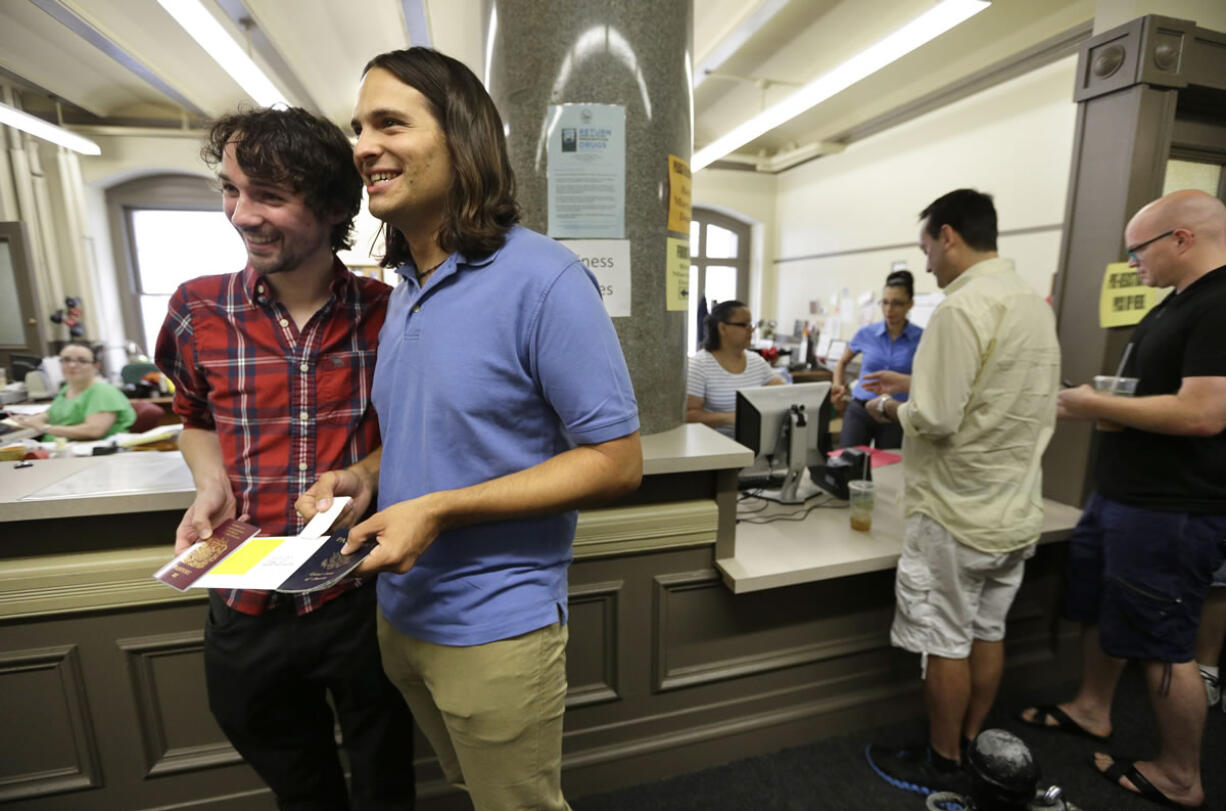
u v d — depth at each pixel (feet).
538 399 2.64
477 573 2.63
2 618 3.91
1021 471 4.58
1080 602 5.52
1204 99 6.26
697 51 14.56
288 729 3.50
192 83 16.51
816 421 6.71
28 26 13.43
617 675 5.05
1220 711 6.22
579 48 4.43
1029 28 13.04
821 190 21.43
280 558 2.53
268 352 3.18
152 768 4.39
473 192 2.50
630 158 4.65
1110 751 5.60
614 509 4.80
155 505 3.85
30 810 4.25
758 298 25.13
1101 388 5.05
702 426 5.46
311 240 2.99
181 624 4.25
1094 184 6.27
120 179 19.85
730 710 5.45
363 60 15.44
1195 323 4.42
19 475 4.15
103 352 17.02
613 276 4.73
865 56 10.67
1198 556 4.60
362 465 3.28
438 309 2.57
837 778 5.31
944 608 4.88
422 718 3.30
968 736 5.33
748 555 5.20
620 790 5.20
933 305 16.43
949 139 15.80
